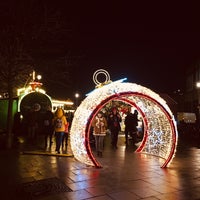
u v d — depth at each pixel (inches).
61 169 394.3
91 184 324.2
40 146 613.9
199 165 426.6
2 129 848.9
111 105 885.2
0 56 573.6
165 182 331.9
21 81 769.6
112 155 508.1
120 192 296.7
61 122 517.3
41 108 830.5
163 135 488.1
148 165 422.9
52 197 283.3
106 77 473.4
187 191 300.0
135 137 659.4
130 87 423.2
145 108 526.6
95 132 491.5
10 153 517.7
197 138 798.5
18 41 571.5
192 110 1582.2
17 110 835.4
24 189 307.6
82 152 423.5
